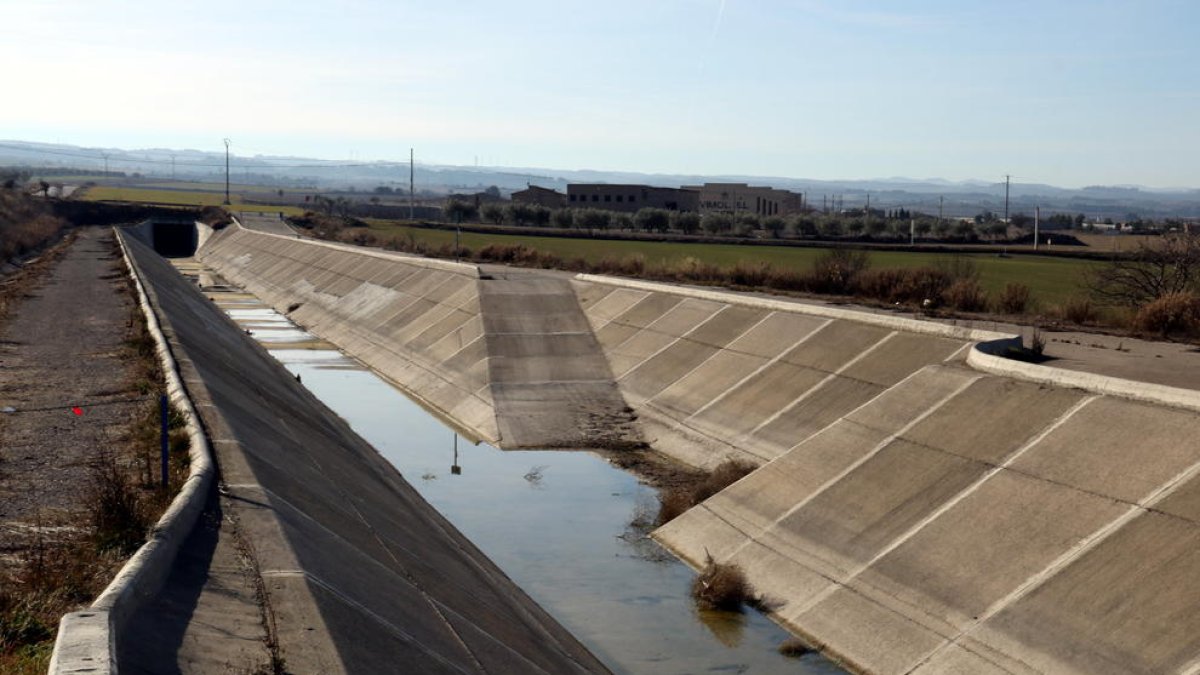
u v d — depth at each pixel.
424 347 56.16
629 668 20.80
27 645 12.77
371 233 126.75
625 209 194.25
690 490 32.75
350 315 71.31
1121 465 21.88
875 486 25.58
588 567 26.64
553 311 56.22
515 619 21.38
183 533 16.78
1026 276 76.19
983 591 20.53
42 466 22.28
